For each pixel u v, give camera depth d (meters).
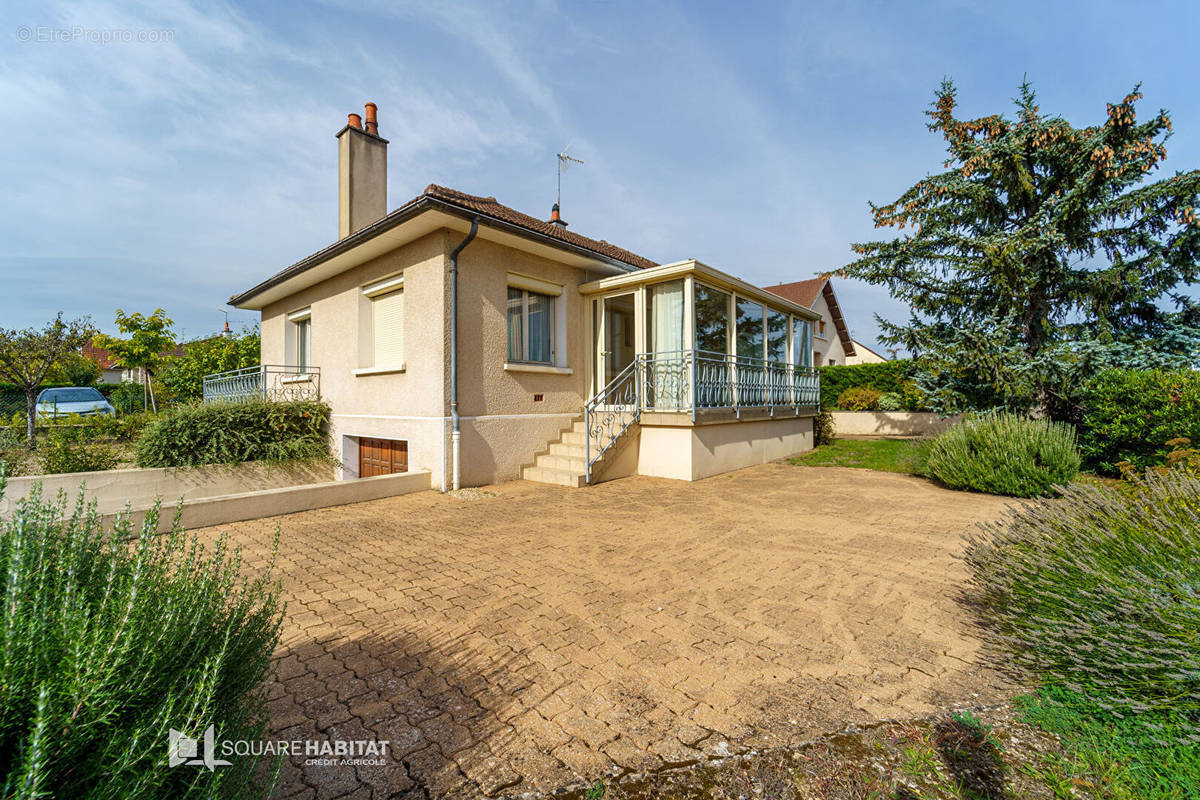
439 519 6.04
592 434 9.34
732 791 1.85
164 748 1.19
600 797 1.82
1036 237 10.34
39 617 1.20
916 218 11.99
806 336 14.10
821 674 2.65
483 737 2.15
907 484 8.34
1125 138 9.88
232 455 8.93
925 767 1.95
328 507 6.64
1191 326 10.59
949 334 11.56
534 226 9.20
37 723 0.99
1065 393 9.84
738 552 4.76
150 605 1.43
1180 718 1.95
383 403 8.94
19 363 11.58
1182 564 2.32
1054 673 2.34
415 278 8.15
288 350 12.12
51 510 1.65
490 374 8.35
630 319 10.38
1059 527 3.08
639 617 3.36
